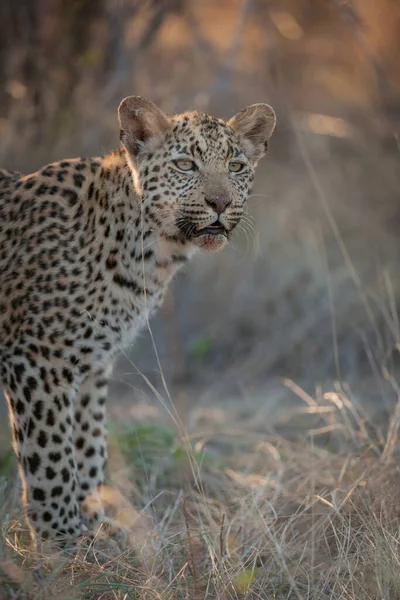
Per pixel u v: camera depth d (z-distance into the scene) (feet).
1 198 28.43
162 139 27.63
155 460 34.12
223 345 48.03
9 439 34.73
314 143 53.83
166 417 39.04
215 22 63.16
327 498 29.53
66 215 27.27
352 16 51.11
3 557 23.73
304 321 46.93
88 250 27.14
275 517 26.73
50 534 26.71
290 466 31.86
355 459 31.45
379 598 22.91
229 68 51.60
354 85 59.11
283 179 52.70
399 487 29.12
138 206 27.58
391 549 24.06
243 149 29.48
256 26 59.98
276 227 50.52
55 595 22.71
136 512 28.99
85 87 49.75
